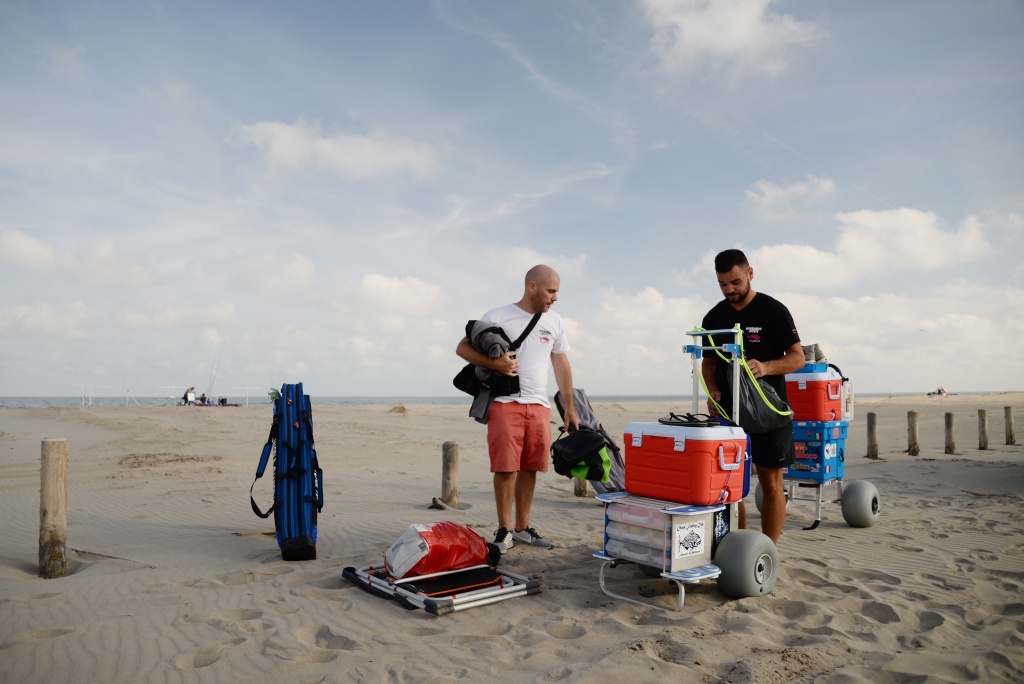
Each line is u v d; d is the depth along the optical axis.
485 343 5.11
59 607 4.18
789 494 7.71
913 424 14.66
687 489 3.99
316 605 4.18
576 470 4.75
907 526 6.84
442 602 3.95
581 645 3.44
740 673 3.00
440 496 8.93
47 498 4.95
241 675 3.13
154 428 19.98
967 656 3.24
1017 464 12.20
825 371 6.68
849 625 3.76
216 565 5.30
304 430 5.70
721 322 5.07
